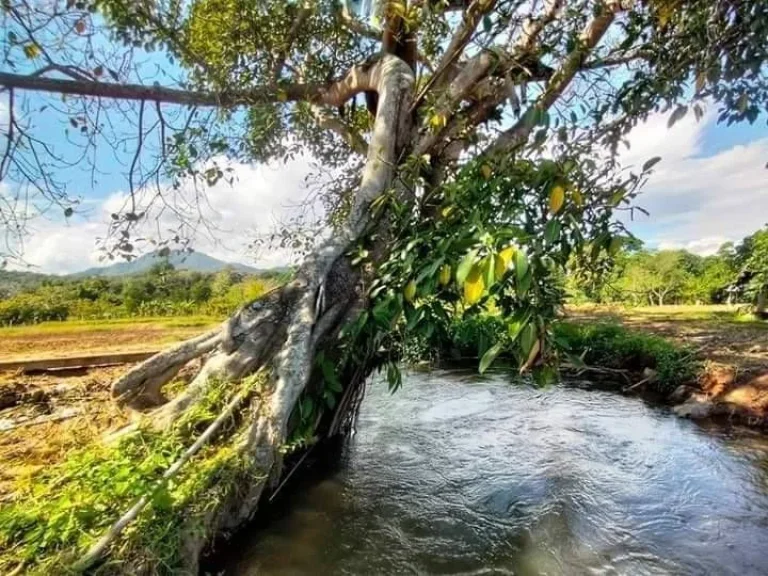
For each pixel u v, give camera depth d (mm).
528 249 2674
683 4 2947
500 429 7117
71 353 8297
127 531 2465
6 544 2350
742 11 2535
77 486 2775
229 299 16188
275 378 3848
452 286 3508
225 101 5637
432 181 5238
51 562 2193
